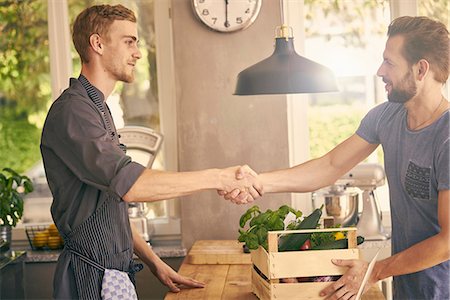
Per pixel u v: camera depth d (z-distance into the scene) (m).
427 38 2.61
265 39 4.09
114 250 2.82
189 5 4.08
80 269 2.79
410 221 2.70
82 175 2.69
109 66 2.90
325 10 4.44
